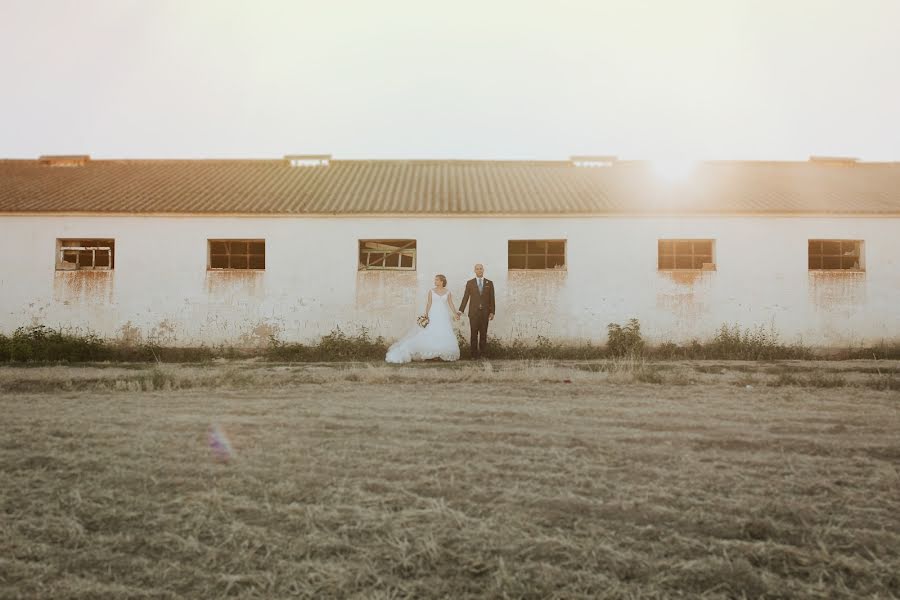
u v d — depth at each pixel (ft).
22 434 19.71
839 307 46.80
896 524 12.41
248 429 20.52
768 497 13.91
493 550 11.33
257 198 50.29
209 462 16.66
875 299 46.83
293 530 12.23
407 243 48.57
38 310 46.88
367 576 10.43
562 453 17.61
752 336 46.50
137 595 9.92
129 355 45.70
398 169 61.77
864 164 64.03
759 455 17.37
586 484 14.90
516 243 48.32
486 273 47.16
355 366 39.01
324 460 16.85
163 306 46.93
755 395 27.40
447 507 13.37
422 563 10.92
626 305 46.88
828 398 26.53
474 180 57.31
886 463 16.48
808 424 21.30
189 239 47.34
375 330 46.96
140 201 49.01
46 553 11.34
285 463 16.53
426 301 47.03
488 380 31.99
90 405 25.18
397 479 15.29
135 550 11.50
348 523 12.51
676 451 17.76
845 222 47.19
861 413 23.24
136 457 17.19
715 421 21.83
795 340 46.55
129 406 24.94
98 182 55.21
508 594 9.92
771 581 10.22
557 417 22.53
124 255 47.14
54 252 47.11
